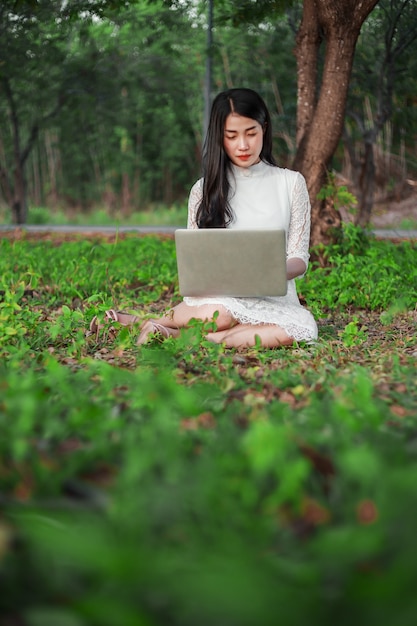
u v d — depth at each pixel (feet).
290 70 72.43
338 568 6.01
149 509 6.74
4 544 6.34
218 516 6.69
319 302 24.85
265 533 6.50
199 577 5.58
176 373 13.33
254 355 15.88
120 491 7.10
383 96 58.34
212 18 68.03
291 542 6.55
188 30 74.18
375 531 6.20
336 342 17.58
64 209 130.62
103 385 11.48
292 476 6.77
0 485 7.60
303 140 34.27
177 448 8.13
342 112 33.30
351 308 24.93
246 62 86.63
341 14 32.30
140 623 5.43
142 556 5.93
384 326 21.16
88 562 5.89
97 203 131.75
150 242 45.65
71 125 102.37
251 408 10.47
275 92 81.61
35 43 74.69
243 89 17.80
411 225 88.02
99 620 5.48
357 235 33.55
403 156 92.12
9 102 88.33
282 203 18.45
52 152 129.08
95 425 8.91
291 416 9.78
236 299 17.58
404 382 12.27
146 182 131.23
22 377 12.29
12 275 27.61
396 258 33.12
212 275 16.99
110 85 85.35
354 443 8.42
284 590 5.59
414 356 15.46
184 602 5.57
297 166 34.22
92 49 83.25
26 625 5.59
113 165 126.00
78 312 17.42
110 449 8.29
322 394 11.47
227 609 5.42
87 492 7.45
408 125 67.97
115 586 5.86
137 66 87.92
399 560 5.79
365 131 59.06
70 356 15.88
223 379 12.47
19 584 6.09
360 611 5.48
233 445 8.17
